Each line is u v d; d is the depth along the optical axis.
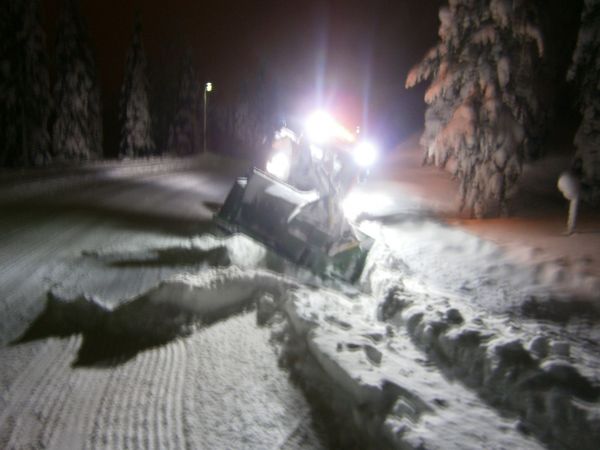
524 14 13.69
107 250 9.09
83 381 4.41
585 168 17.06
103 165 28.86
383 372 3.91
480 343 4.27
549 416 3.39
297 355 4.59
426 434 3.16
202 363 4.71
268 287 5.93
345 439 3.54
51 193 17.19
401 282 6.64
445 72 15.04
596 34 16.27
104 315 5.68
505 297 7.79
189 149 55.69
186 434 3.63
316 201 7.59
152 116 63.53
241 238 8.48
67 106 37.12
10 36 28.27
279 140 9.85
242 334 5.22
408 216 14.15
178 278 5.94
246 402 4.04
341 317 5.11
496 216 15.39
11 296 6.67
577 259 9.45
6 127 28.56
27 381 4.39
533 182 24.14
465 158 15.01
